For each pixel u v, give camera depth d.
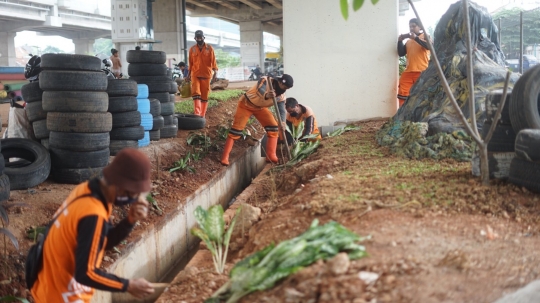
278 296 3.40
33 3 47.00
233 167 10.89
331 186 5.77
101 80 8.05
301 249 3.69
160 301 4.45
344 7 3.89
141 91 10.10
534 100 5.25
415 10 4.91
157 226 7.23
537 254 3.71
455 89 7.80
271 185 8.41
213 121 14.12
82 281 3.35
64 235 3.45
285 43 11.95
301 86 12.02
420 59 10.94
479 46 8.59
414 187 5.36
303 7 11.78
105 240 3.51
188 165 9.89
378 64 11.73
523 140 4.99
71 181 7.95
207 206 9.30
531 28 19.58
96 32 62.81
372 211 4.75
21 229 6.32
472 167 5.65
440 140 6.96
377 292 3.20
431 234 4.12
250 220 5.96
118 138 9.22
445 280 3.30
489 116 5.61
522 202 4.79
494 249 3.81
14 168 7.46
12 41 50.44
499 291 3.15
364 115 11.92
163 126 10.96
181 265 7.94
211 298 3.85
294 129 10.31
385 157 7.37
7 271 5.63
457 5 8.87
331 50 11.83
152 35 31.80
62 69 7.90
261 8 54.62
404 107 8.77
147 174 3.44
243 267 3.88
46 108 7.95
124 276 6.25
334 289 3.25
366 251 3.80
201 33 13.14
